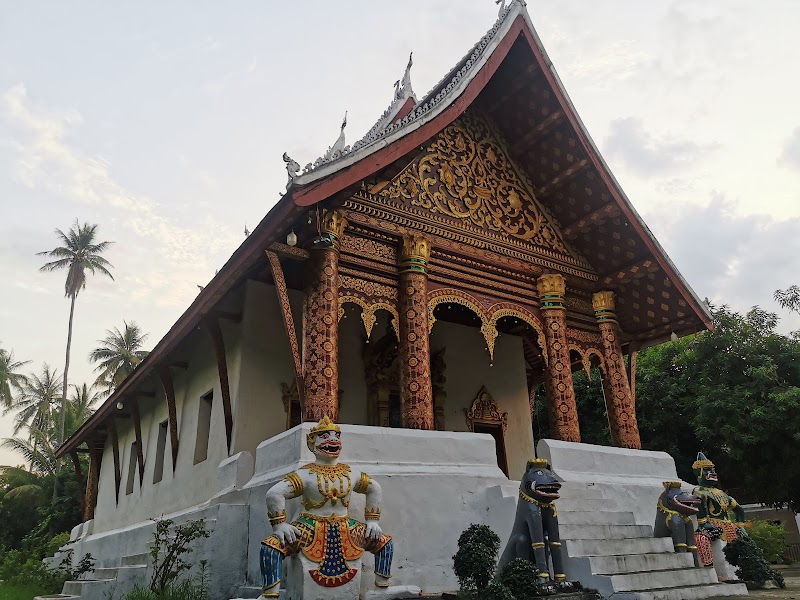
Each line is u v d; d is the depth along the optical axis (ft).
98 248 164.35
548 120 39.60
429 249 34.55
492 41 36.40
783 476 57.67
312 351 28.71
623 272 42.16
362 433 26.76
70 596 34.30
